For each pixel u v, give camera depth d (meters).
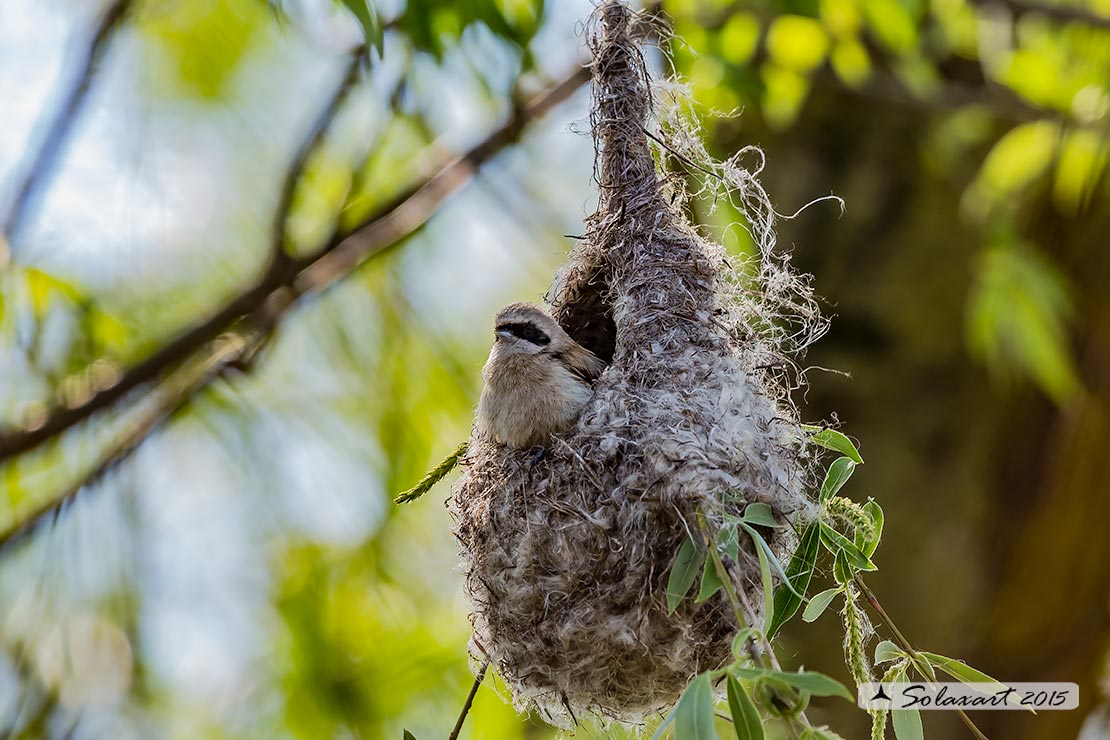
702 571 6.39
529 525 7.25
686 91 9.11
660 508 6.76
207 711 12.66
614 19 8.66
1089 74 12.40
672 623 6.68
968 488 13.88
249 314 11.44
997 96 12.00
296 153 11.13
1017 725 13.52
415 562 13.12
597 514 6.98
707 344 7.76
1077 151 12.75
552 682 7.23
